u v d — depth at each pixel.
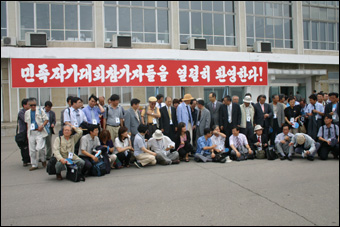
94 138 6.21
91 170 6.04
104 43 14.55
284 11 17.95
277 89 18.05
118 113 7.39
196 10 16.02
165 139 7.13
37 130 6.72
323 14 18.67
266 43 16.53
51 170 5.76
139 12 15.16
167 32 15.58
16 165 7.21
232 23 16.83
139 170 6.56
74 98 6.76
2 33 13.48
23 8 13.81
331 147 7.38
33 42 13.23
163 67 11.02
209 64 11.62
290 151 7.38
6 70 13.41
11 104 13.51
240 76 12.07
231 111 7.89
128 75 10.60
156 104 8.43
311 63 17.59
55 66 9.78
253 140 7.77
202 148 7.36
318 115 8.27
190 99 8.03
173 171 6.39
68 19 14.28
